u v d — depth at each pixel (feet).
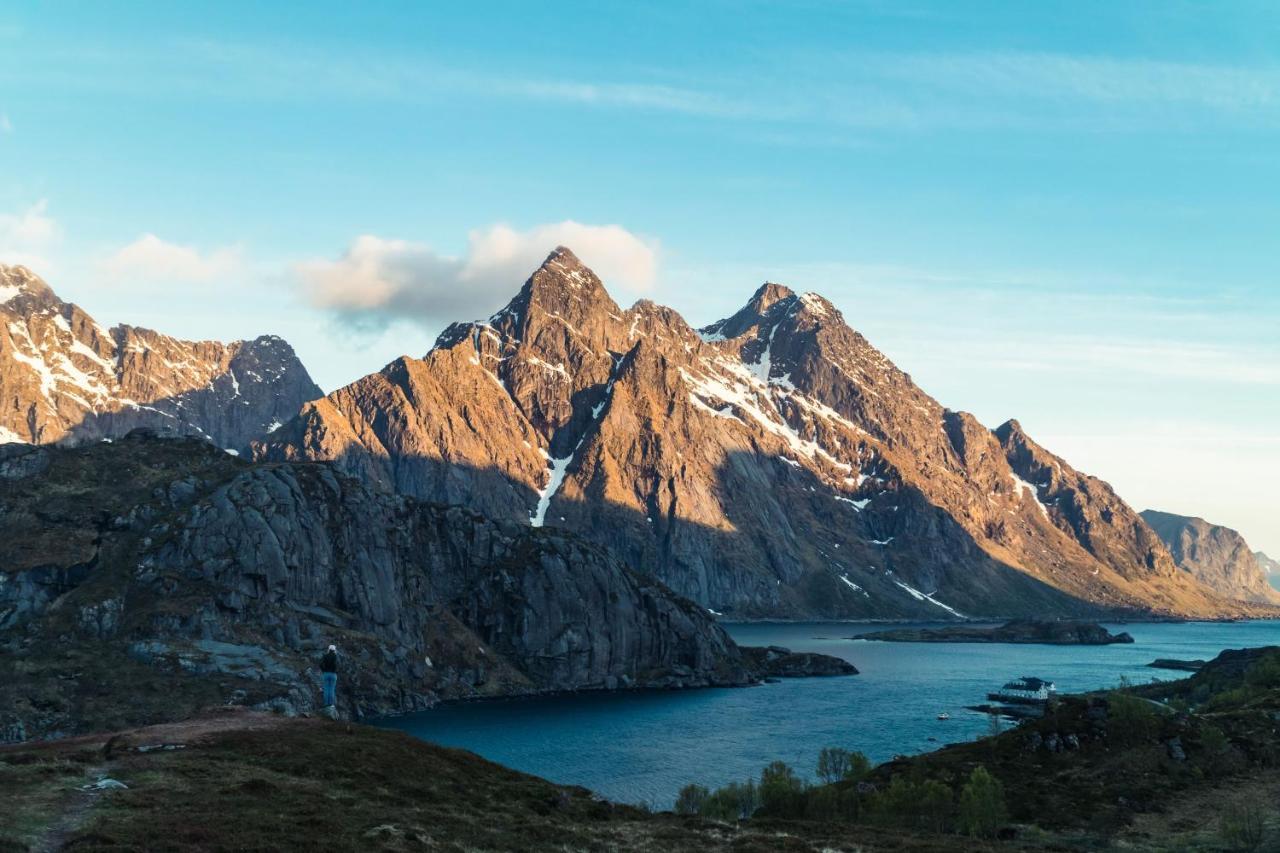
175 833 207.62
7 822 203.21
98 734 299.99
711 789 601.21
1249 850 378.32
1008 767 510.99
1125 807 450.30
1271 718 571.28
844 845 317.83
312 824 228.22
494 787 308.81
